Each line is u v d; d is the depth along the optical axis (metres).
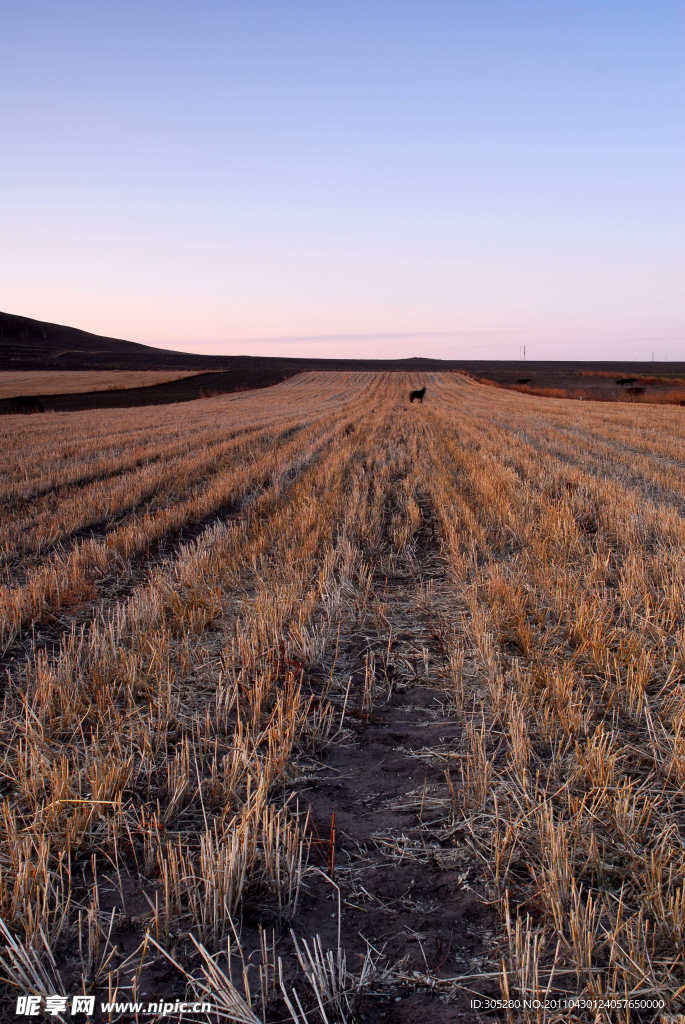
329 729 4.12
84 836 3.03
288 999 2.11
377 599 6.45
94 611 6.37
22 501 11.41
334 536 8.89
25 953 2.31
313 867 2.88
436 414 30.45
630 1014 2.13
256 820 2.88
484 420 26.19
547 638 5.16
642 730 3.90
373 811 3.34
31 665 5.06
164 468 14.30
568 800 3.15
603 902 2.58
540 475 12.11
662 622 5.36
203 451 17.20
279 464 14.95
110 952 2.42
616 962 2.28
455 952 2.44
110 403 48.25
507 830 2.91
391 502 11.50
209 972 2.29
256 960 2.41
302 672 4.66
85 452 17.45
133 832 3.10
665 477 12.33
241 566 7.53
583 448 16.78
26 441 19.95
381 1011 2.20
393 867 2.92
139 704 4.38
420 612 6.16
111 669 4.72
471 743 3.77
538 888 2.62
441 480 12.47
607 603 5.95
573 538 7.92
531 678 4.41
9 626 5.71
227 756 3.58
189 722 4.18
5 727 4.06
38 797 3.31
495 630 5.37
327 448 18.30
